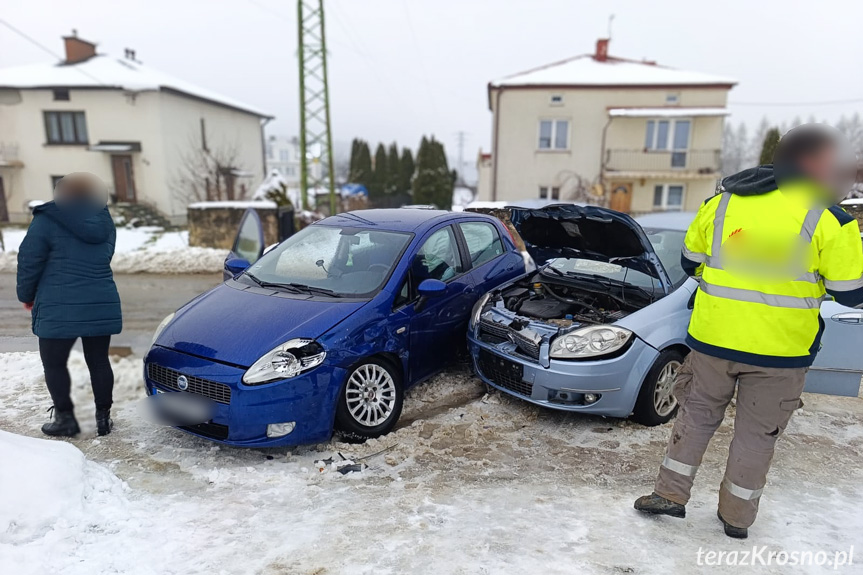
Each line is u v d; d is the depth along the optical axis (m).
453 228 4.88
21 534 2.44
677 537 2.64
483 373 4.37
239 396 3.28
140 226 23.27
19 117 24.81
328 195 29.78
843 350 3.99
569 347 3.75
